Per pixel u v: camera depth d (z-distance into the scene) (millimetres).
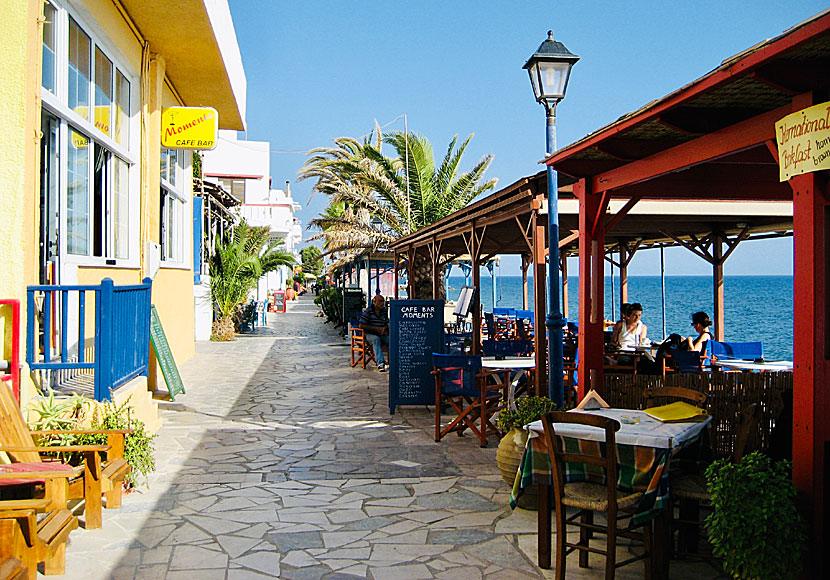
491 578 4520
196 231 20531
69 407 5906
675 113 4754
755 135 4445
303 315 38531
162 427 9102
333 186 24844
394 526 5453
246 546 5008
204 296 22719
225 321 22797
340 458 7551
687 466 4930
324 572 4578
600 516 5746
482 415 8102
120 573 4512
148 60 10828
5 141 6156
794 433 3941
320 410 10422
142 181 10555
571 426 4730
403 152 24125
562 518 4363
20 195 6172
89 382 7598
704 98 4434
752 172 6781
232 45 13734
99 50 8914
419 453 7793
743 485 3850
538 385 8133
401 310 10188
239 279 23531
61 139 7480
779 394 6098
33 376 6359
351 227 24234
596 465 4504
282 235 48875
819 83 3822
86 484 5277
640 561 4797
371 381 13477
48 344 6852
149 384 11562
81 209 8258
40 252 7242
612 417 5129
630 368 10164
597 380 6273
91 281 8469
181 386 11406
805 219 3869
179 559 4758
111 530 5285
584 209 6797
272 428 9109
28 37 6234
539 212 8258
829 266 3918
